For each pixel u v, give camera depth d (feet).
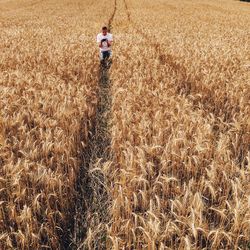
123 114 23.89
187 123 22.95
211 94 31.04
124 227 14.87
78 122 24.86
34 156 19.61
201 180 17.75
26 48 49.21
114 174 18.39
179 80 35.37
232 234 13.84
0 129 23.09
